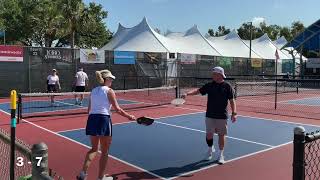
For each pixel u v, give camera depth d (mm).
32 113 16906
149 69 31125
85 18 44750
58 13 46812
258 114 16969
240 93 28703
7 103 21562
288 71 46781
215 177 7605
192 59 34656
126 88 29672
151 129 12977
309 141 3475
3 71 24828
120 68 29344
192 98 24062
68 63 26938
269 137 11664
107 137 6754
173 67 32906
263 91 30766
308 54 56219
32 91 25750
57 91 20703
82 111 17766
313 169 7008
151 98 23953
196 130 12820
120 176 7676
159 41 36875
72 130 12695
